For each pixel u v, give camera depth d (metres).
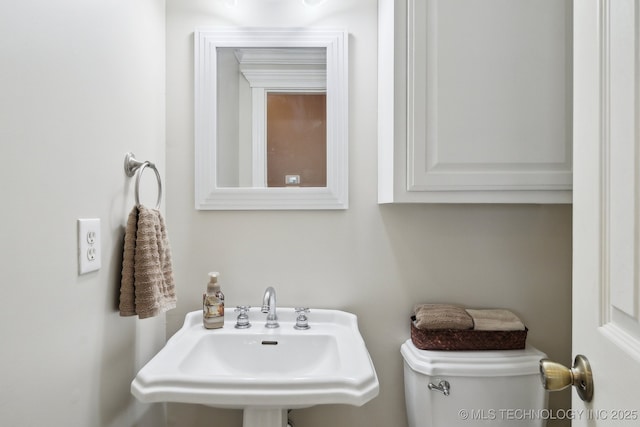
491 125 0.95
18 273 0.56
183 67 1.20
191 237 1.20
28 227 0.58
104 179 0.82
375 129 1.21
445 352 1.08
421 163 0.95
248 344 1.06
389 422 1.21
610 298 0.47
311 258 1.21
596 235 0.50
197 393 0.74
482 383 1.02
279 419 0.85
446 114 0.95
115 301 0.87
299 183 1.21
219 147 1.21
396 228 1.21
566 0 0.95
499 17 0.95
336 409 1.20
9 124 0.54
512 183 0.95
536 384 1.03
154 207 1.12
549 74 0.95
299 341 1.06
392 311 1.21
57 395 0.65
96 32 0.79
